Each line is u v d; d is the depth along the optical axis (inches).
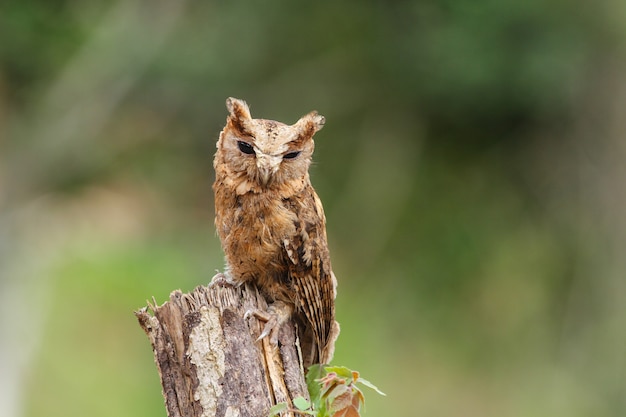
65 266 701.9
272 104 788.6
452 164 805.2
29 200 735.7
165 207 792.9
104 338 607.8
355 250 751.7
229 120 243.8
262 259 240.8
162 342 208.1
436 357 690.2
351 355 623.5
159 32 719.7
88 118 730.2
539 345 696.4
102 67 717.9
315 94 791.1
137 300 645.9
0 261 693.9
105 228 767.1
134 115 776.3
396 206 770.8
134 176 796.6
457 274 749.9
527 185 787.4
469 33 745.6
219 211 245.3
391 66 780.0
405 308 722.2
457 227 772.6
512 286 733.3
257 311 219.1
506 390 669.9
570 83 753.6
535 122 786.8
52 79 726.5
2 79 716.7
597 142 764.0
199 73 761.0
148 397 549.6
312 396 224.2
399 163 781.9
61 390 557.6
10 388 562.9
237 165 239.8
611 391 655.8
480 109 777.6
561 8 741.9
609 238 736.3
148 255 723.4
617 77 754.2
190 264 733.9
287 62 793.6
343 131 792.9
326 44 796.6
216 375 204.4
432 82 767.7
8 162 720.3
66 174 751.7
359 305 702.5
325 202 771.4
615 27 744.3
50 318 625.6
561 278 733.9
